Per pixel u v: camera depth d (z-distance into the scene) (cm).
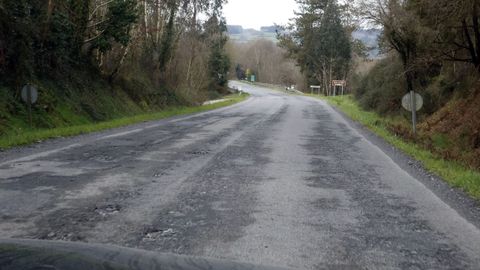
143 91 3475
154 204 671
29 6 2155
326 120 2639
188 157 1135
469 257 489
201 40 5184
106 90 2939
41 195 711
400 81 3069
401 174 993
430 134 2045
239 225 579
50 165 983
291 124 2275
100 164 1007
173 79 4344
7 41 1962
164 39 3919
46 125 1958
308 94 8575
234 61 13925
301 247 505
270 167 1022
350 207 689
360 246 514
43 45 2272
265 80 14600
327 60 8356
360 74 5134
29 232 532
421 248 514
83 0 2605
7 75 1961
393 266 457
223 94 8181
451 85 2592
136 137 1580
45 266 137
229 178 882
